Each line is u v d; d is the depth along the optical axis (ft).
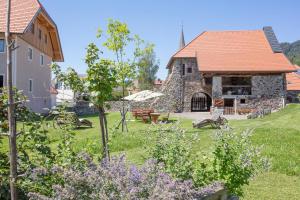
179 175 16.25
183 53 136.98
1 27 85.40
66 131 18.06
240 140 19.15
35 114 16.16
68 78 24.93
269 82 127.75
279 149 41.47
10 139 12.37
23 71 98.94
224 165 17.56
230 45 139.23
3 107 15.20
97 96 23.72
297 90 164.04
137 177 13.00
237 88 129.70
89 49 24.08
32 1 95.71
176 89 136.15
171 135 19.24
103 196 12.01
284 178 29.91
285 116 91.56
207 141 45.09
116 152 39.09
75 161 14.84
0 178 14.16
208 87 135.33
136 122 90.99
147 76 240.12
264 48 136.87
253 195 25.17
